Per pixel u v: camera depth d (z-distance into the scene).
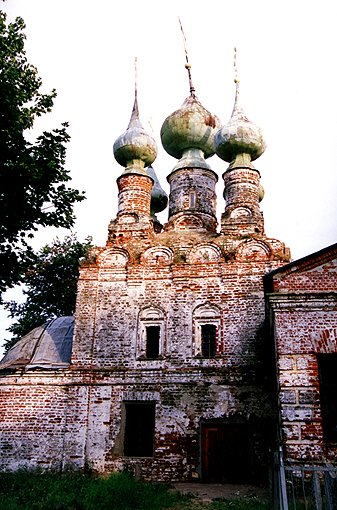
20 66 15.84
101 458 18.34
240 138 25.00
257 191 24.56
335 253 14.95
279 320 14.34
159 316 20.06
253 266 20.02
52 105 15.83
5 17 15.54
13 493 13.44
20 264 15.41
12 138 14.36
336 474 9.02
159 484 16.42
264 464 17.42
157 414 18.61
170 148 27.70
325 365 14.15
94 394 19.19
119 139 26.00
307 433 13.20
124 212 24.09
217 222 25.97
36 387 19.55
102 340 19.94
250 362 18.75
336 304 14.27
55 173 14.91
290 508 11.05
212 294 19.94
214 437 18.25
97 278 20.91
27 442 18.91
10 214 14.54
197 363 19.06
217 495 14.66
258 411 18.11
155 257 20.98
